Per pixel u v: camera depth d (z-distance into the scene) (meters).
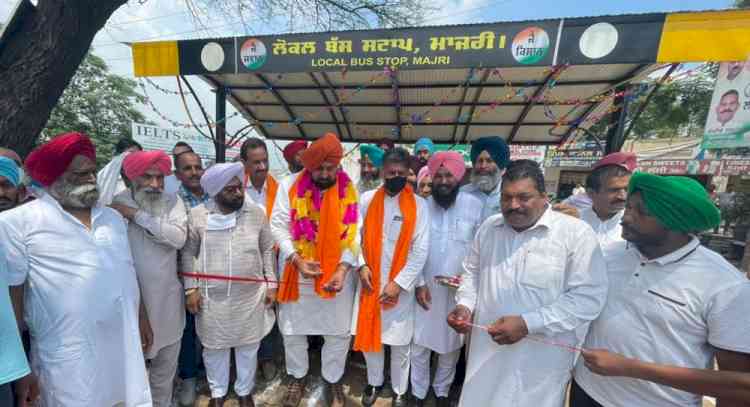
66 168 1.66
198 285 2.38
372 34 3.93
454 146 7.61
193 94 5.21
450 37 3.76
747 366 1.15
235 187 2.29
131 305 1.90
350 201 2.52
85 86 14.43
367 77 5.24
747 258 7.29
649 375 1.27
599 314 1.51
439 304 2.54
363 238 2.58
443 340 2.54
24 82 3.31
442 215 2.62
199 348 3.12
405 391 2.71
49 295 1.65
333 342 2.61
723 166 12.07
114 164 3.00
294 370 2.69
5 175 1.76
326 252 2.42
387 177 2.47
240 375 2.60
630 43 3.32
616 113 4.78
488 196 2.85
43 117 3.54
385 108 6.37
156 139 8.73
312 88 5.76
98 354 1.76
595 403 1.55
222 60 4.32
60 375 1.69
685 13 3.15
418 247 2.42
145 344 2.21
